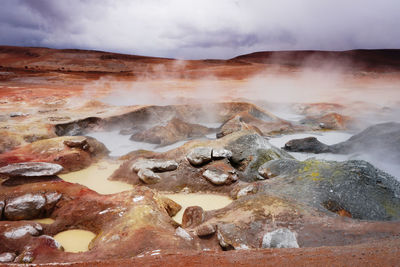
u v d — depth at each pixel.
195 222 8.35
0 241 7.09
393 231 6.17
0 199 9.09
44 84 36.19
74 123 19.31
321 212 7.78
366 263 4.00
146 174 11.92
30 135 16.36
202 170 12.30
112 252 6.49
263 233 7.02
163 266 4.77
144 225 7.61
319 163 10.50
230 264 4.61
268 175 11.45
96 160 15.12
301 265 4.27
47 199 9.34
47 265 5.24
